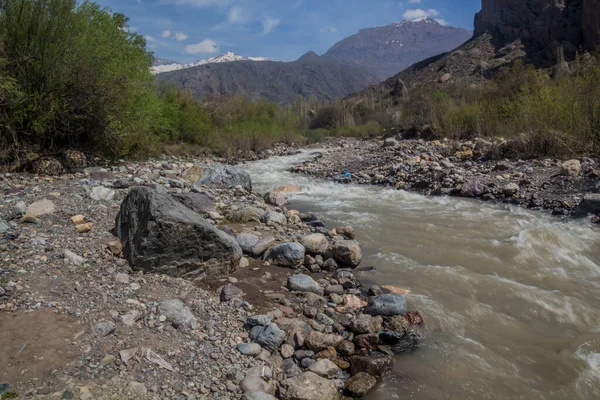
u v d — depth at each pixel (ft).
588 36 159.84
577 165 34.04
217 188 33.22
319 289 16.69
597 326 14.69
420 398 10.98
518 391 11.32
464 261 20.48
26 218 18.20
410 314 14.87
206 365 11.14
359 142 88.84
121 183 26.71
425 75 244.42
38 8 29.50
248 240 20.38
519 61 66.49
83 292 13.29
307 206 32.50
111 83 32.53
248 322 13.48
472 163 43.45
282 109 128.26
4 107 27.84
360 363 12.00
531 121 44.11
